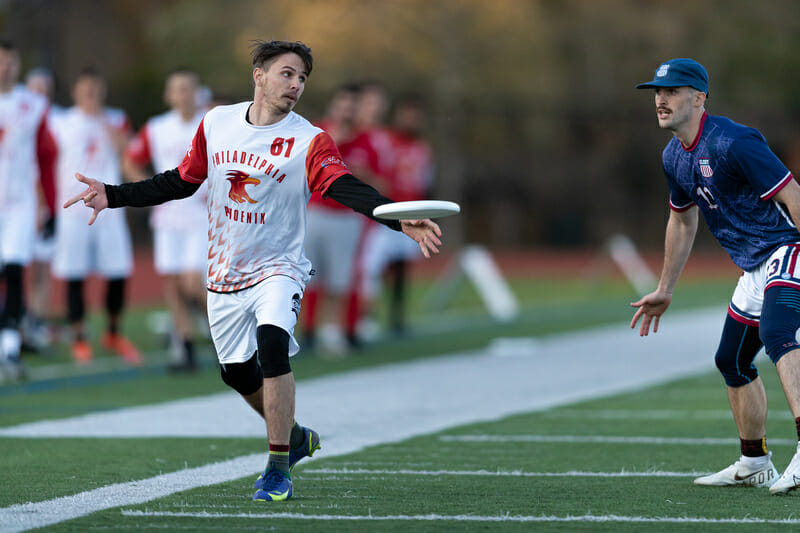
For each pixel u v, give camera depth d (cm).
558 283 10206
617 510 1820
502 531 1662
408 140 5506
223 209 1945
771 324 1892
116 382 3809
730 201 1944
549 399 3400
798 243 1916
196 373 4069
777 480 1942
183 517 1766
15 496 1948
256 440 2619
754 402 2009
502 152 14875
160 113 12088
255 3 13050
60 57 14388
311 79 12281
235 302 1952
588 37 14538
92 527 1695
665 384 3778
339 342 4712
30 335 4525
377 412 3109
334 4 12775
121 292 4353
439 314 6988
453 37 13038
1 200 3706
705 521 1733
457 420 2964
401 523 1716
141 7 14888
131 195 1980
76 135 4297
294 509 1828
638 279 10112
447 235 14350
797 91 14888
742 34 14575
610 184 15775
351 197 1864
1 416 3011
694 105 1925
